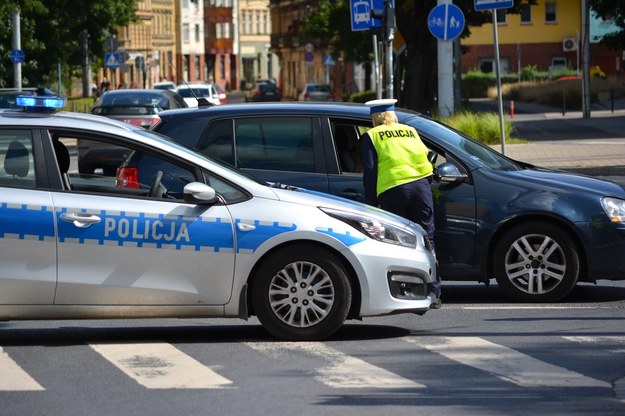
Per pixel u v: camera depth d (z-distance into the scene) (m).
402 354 16.56
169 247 17.09
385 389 14.42
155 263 17.11
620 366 15.73
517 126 76.75
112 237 17.05
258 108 21.45
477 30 171.25
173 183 17.34
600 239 20.61
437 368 15.63
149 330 18.83
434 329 18.62
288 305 17.38
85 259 17.03
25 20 96.06
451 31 42.38
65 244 17.00
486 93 151.00
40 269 17.00
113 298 17.09
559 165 46.62
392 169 19.58
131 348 17.17
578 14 169.25
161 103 49.91
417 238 17.80
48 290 17.00
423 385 14.63
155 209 17.14
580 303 21.05
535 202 20.61
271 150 21.17
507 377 15.07
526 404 13.64
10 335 18.39
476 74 152.62
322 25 142.88
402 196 19.56
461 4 92.12
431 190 20.45
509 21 170.62
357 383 14.75
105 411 13.42
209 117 21.41
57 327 19.25
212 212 17.20
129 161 17.56
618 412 13.27
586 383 14.73
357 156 21.00
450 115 56.09
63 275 17.02
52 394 14.27
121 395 14.20
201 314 17.25
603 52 168.25
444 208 20.73
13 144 17.22
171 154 17.41
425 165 19.77
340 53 147.75
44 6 94.00
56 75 109.00
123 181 17.36
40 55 100.25
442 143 21.06
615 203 20.77
